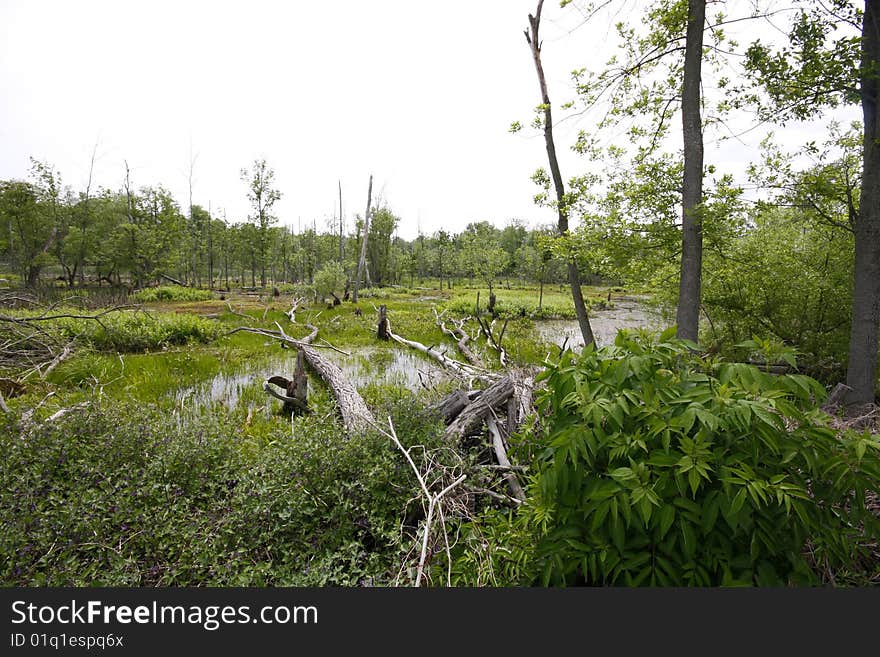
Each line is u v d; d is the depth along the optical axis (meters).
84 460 3.53
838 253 6.78
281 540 2.83
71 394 6.42
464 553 2.59
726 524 1.86
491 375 6.25
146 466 3.49
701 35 5.36
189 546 2.67
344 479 3.27
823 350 6.99
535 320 19.58
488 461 4.34
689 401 1.85
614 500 1.79
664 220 5.93
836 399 5.29
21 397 5.89
